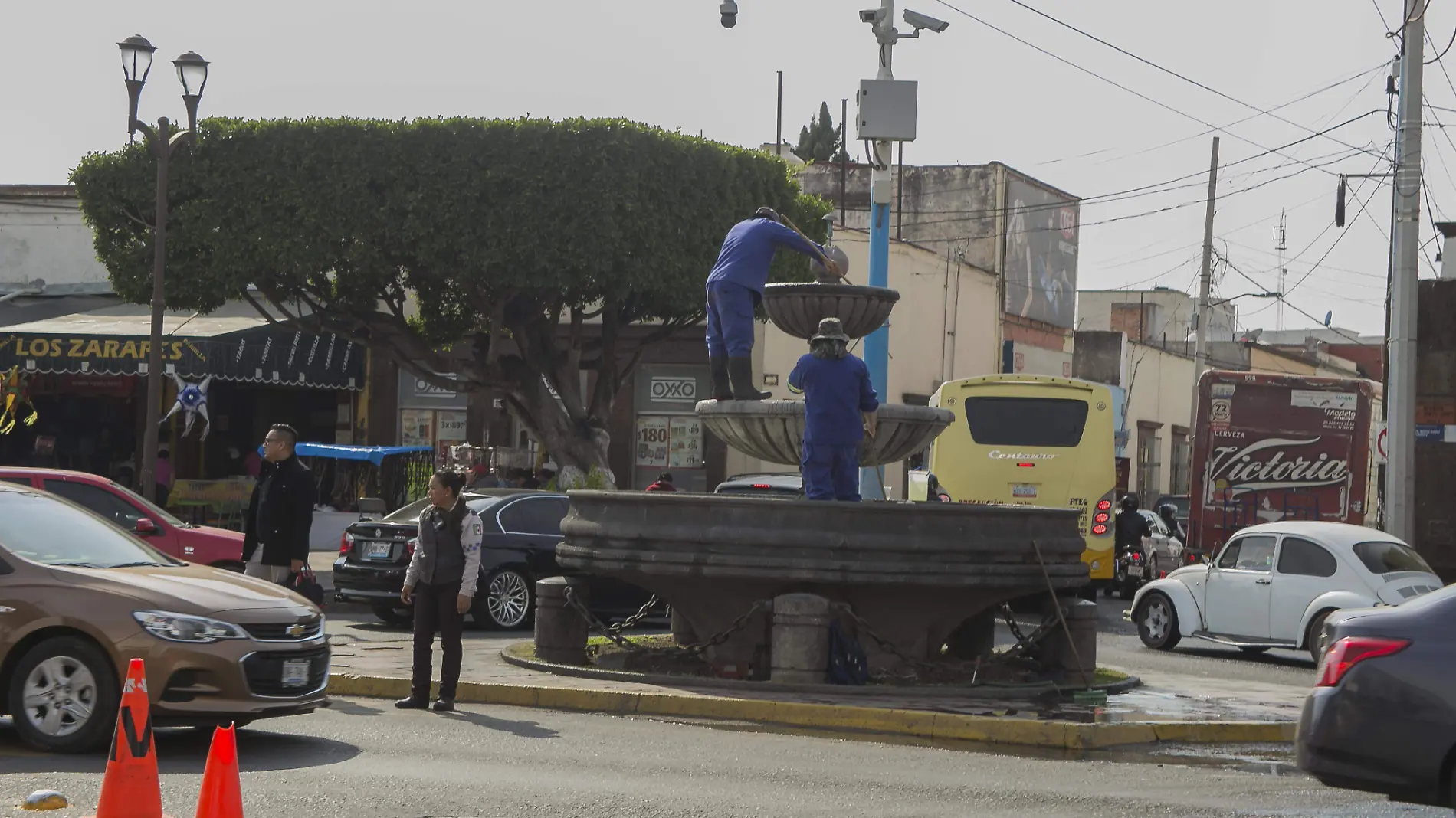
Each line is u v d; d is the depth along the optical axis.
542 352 28.59
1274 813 8.45
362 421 35.47
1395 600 17.33
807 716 11.69
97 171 26.42
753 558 12.90
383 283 27.56
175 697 9.23
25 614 9.30
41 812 7.27
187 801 7.84
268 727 10.77
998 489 25.69
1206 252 42.75
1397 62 24.94
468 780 8.72
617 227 26.20
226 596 9.71
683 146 27.00
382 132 26.03
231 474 34.53
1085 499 25.59
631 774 9.16
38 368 28.59
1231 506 25.58
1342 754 7.66
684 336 36.09
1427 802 7.53
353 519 28.05
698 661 14.25
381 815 7.65
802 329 14.23
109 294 34.91
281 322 30.56
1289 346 81.75
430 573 11.84
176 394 33.22
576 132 26.11
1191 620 19.19
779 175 28.98
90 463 33.50
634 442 36.28
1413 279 21.83
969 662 14.52
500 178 25.95
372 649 15.52
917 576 12.85
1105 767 10.08
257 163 26.06
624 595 19.19
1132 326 70.69
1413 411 21.80
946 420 14.26
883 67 20.11
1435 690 7.46
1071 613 14.35
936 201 48.47
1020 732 11.07
